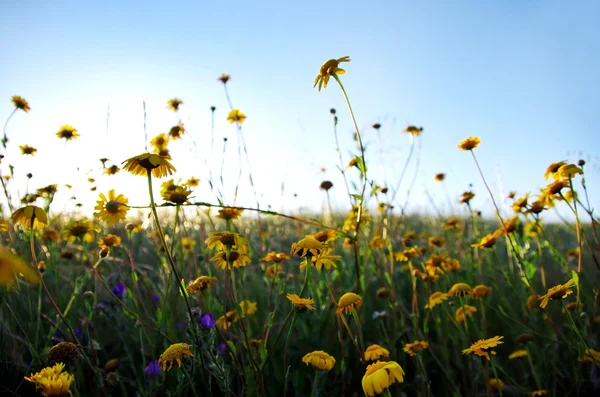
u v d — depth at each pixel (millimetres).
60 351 421
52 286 835
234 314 624
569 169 600
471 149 703
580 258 607
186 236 1025
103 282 573
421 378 558
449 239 1196
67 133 900
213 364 462
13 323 679
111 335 760
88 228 637
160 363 425
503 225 679
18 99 913
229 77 965
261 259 710
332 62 602
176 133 853
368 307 826
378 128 1044
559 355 673
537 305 662
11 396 546
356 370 637
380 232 1028
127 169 440
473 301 800
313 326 686
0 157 815
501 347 718
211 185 778
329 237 685
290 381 585
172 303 718
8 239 751
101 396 541
